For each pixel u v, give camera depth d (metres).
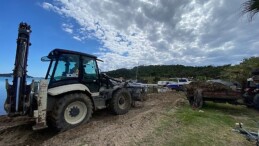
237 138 4.16
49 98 4.90
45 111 4.54
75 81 5.62
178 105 8.23
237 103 7.67
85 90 5.44
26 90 4.86
